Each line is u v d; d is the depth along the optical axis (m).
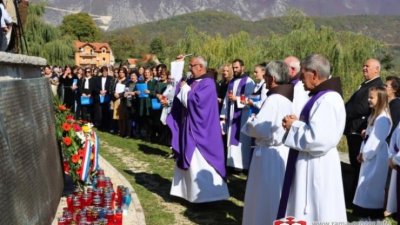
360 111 7.05
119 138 13.30
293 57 6.03
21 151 4.50
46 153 5.64
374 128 6.55
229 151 9.05
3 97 4.14
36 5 33.59
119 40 93.75
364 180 6.67
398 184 6.05
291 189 4.46
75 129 6.96
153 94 12.21
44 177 5.33
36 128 5.23
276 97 5.23
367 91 7.00
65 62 32.78
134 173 9.12
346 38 21.62
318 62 4.28
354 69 20.03
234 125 8.96
